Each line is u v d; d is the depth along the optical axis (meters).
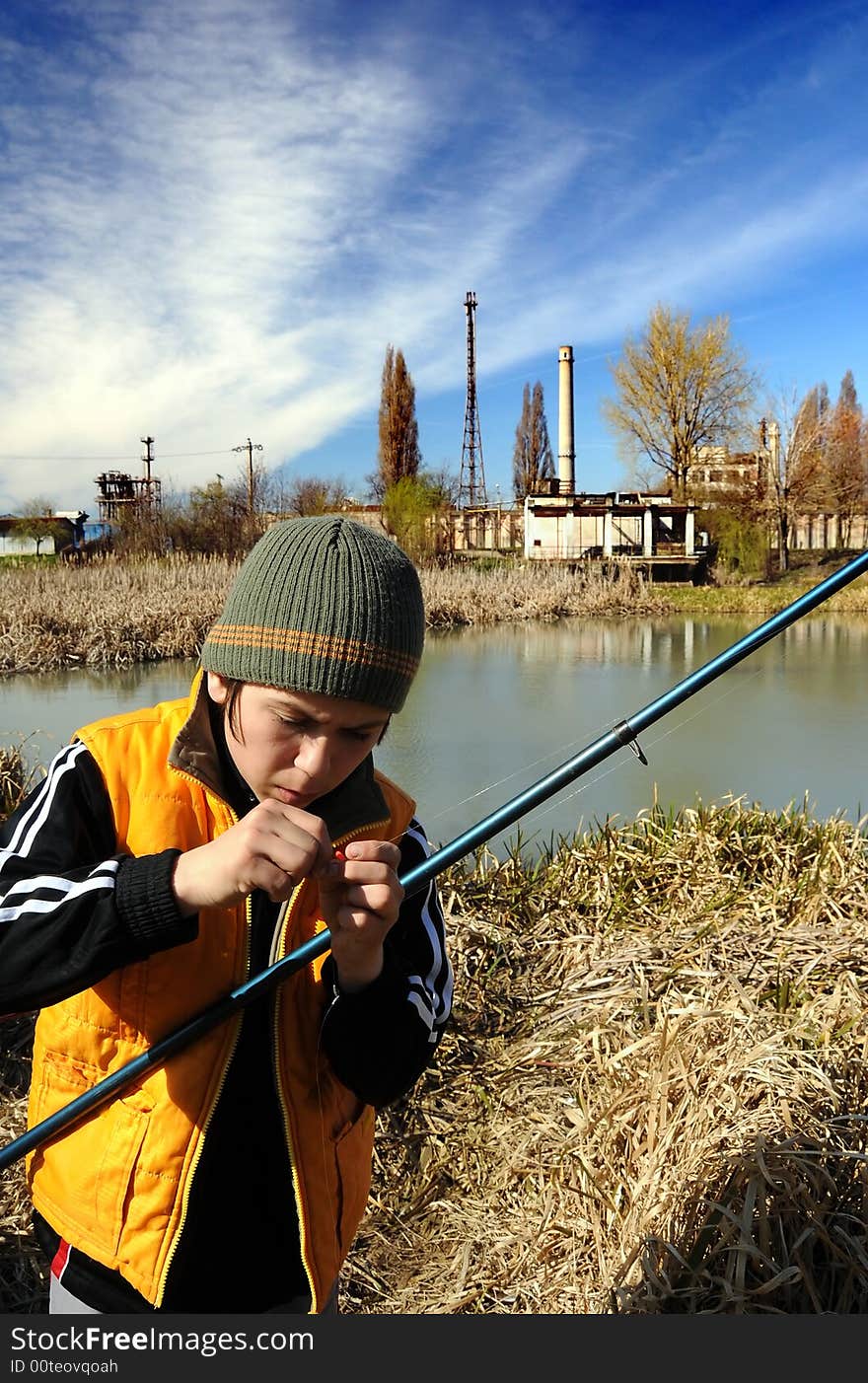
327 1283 1.12
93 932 0.98
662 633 12.80
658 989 2.64
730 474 25.09
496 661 9.77
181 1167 1.06
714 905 3.13
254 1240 1.11
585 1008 2.60
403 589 1.11
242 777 1.18
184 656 9.88
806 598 1.11
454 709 6.96
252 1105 1.12
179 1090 1.08
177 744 1.14
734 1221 1.62
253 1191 1.11
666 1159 1.87
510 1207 2.02
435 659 9.95
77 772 1.13
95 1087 1.07
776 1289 1.65
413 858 1.29
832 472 26.61
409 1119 2.30
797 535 28.75
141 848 1.11
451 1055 2.50
